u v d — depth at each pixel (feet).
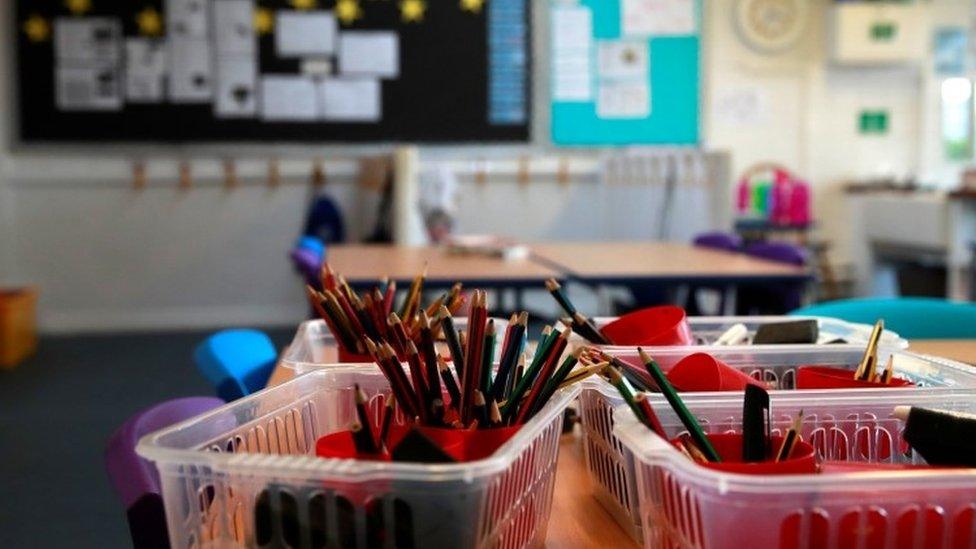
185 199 18.75
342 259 10.83
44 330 18.58
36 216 18.40
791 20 19.34
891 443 2.67
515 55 18.92
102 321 18.78
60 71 18.07
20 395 13.47
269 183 18.89
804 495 1.91
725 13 19.25
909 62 19.54
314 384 2.92
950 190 17.24
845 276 19.94
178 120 18.45
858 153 19.90
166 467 2.16
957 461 2.28
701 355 2.94
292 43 18.54
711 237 13.16
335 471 2.01
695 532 2.02
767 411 2.44
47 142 18.19
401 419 2.73
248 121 18.62
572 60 19.04
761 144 19.58
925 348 5.49
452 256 11.29
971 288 16.20
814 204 19.89
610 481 2.83
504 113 19.02
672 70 19.22
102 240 18.62
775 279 9.23
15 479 9.91
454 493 1.99
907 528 1.95
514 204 19.35
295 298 19.20
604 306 12.23
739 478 1.91
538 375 2.58
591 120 19.20
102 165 18.37
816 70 19.53
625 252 11.76
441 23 18.75
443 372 2.57
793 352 3.51
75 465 10.36
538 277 9.01
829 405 2.66
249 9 18.40
